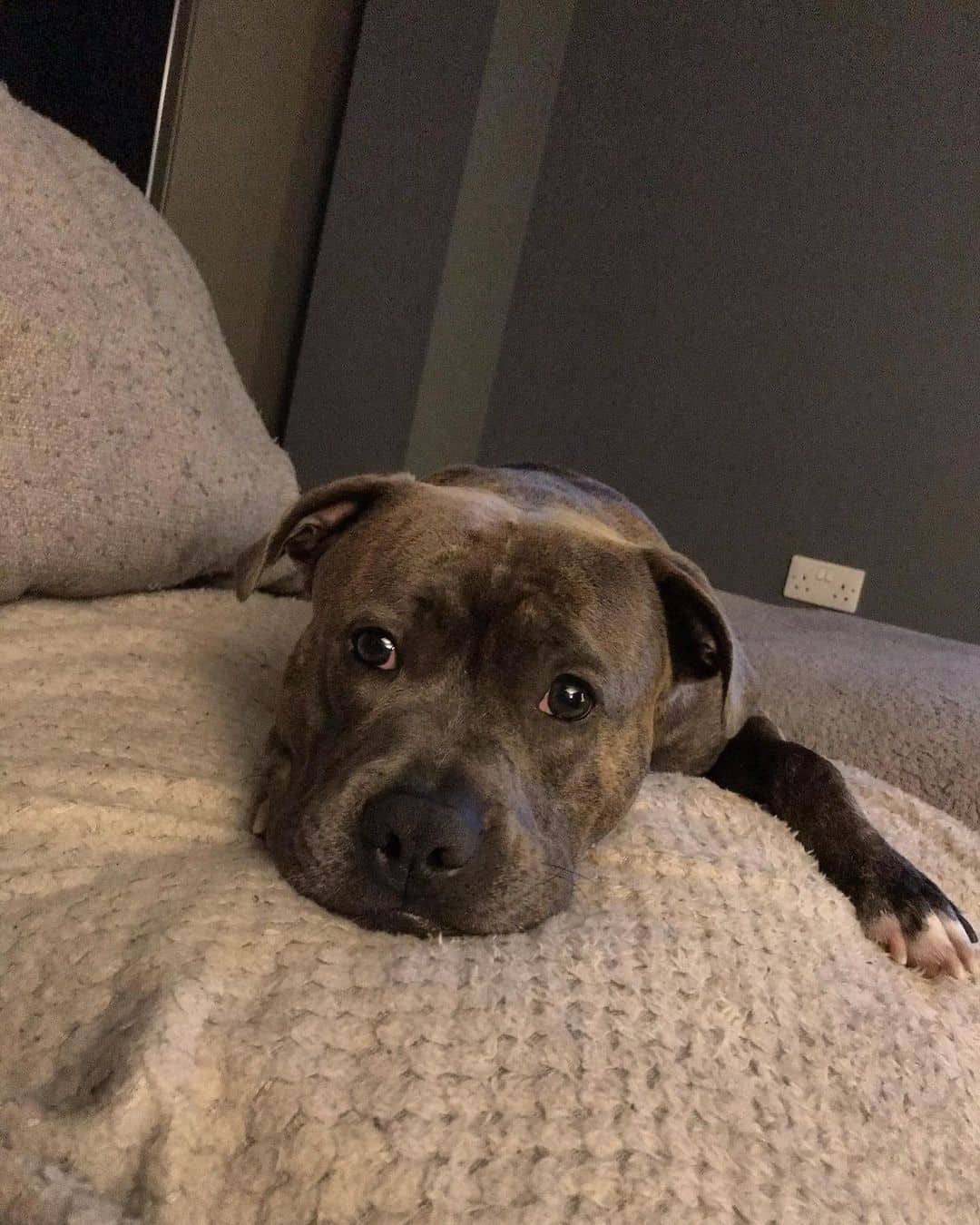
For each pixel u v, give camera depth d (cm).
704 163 222
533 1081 47
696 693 85
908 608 215
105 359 89
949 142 205
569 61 228
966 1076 58
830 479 218
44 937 52
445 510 73
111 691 77
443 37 188
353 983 51
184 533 97
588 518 90
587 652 68
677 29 221
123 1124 44
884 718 120
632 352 230
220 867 59
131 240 104
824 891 70
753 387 222
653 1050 50
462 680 68
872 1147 50
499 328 234
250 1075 45
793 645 145
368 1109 45
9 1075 49
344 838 59
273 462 117
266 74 176
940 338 208
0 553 80
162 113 157
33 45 143
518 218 228
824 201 214
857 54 210
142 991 49
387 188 191
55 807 60
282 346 201
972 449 208
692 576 76
